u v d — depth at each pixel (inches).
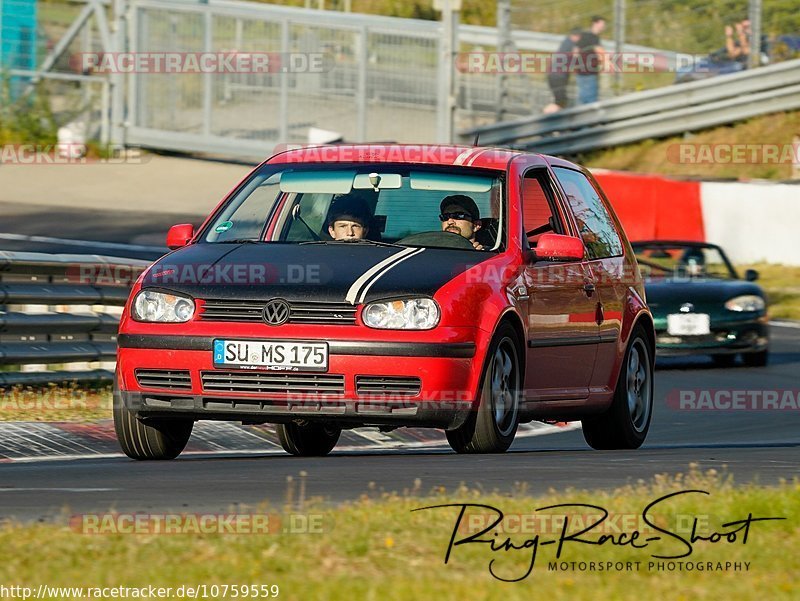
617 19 3777.1
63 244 2637.8
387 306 944.9
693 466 834.8
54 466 980.6
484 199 1074.7
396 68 3587.6
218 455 1141.1
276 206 1106.1
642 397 1249.4
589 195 1234.6
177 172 3555.6
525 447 1284.4
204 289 970.1
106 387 1462.8
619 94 3777.1
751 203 3157.0
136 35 3681.1
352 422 954.1
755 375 1969.7
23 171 3440.0
